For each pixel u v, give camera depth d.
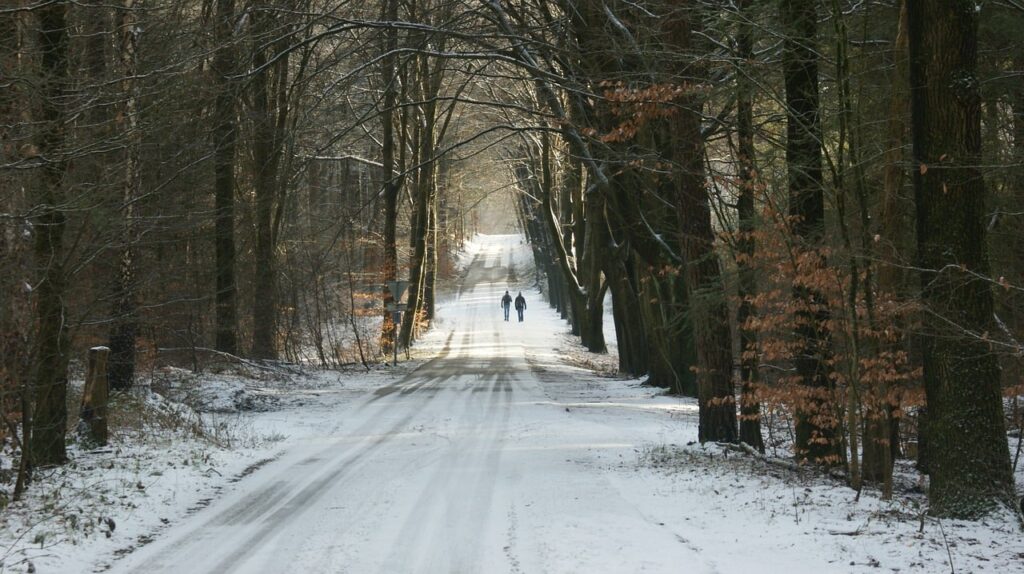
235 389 32.28
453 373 47.94
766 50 19.53
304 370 45.62
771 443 25.78
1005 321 22.66
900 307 14.22
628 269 45.06
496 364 54.22
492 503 14.39
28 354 16.19
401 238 90.00
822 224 18.62
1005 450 12.91
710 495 14.98
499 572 10.19
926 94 13.08
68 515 12.88
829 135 18.97
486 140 72.81
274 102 44.69
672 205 30.83
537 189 76.62
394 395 36.09
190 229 26.48
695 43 23.08
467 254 167.12
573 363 58.28
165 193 23.34
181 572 10.34
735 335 28.17
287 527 12.74
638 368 45.22
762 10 17.78
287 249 56.69
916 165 13.19
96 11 19.31
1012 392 15.20
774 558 10.55
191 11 27.72
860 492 15.50
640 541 11.48
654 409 31.81
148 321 27.58
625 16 28.17
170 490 15.30
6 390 15.72
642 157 23.62
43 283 16.06
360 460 19.48
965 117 12.87
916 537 11.48
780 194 19.27
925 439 20.31
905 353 16.47
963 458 12.84
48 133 15.97
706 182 22.56
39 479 15.50
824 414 18.36
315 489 15.88
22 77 15.10
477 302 117.62
